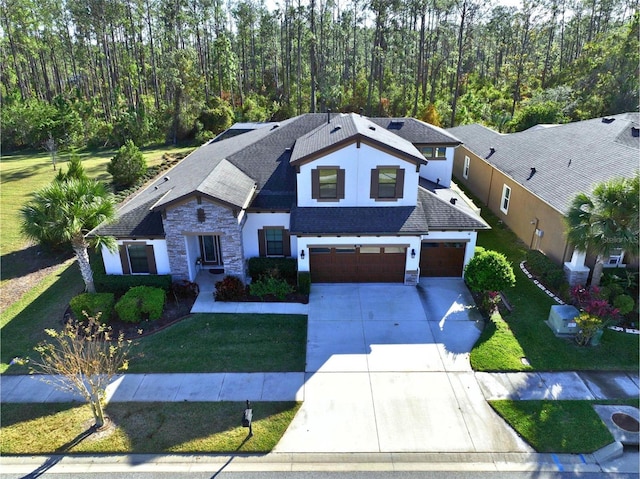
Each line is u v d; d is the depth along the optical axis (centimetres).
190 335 1628
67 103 5309
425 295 1886
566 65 7000
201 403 1309
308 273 1895
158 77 6656
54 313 1788
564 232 1758
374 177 1903
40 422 1250
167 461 1123
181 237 1842
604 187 1553
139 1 6166
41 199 1555
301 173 1902
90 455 1145
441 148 2539
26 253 2327
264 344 1577
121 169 3238
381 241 1877
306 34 5412
